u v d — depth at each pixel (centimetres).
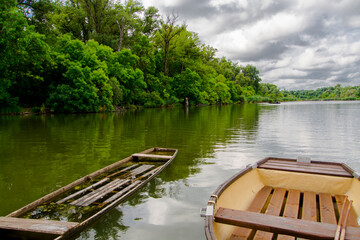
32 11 2992
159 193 612
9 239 426
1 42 2092
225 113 3516
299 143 1267
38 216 502
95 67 3162
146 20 5625
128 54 4025
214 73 8188
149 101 4500
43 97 3055
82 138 1387
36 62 2467
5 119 2291
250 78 12631
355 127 1923
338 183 546
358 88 15962
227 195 450
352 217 441
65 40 3094
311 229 317
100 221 477
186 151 1086
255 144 1242
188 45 5534
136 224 468
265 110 4472
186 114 3192
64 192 620
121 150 1109
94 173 736
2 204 576
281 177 592
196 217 496
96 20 4794
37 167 854
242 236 378
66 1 4550
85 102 3062
